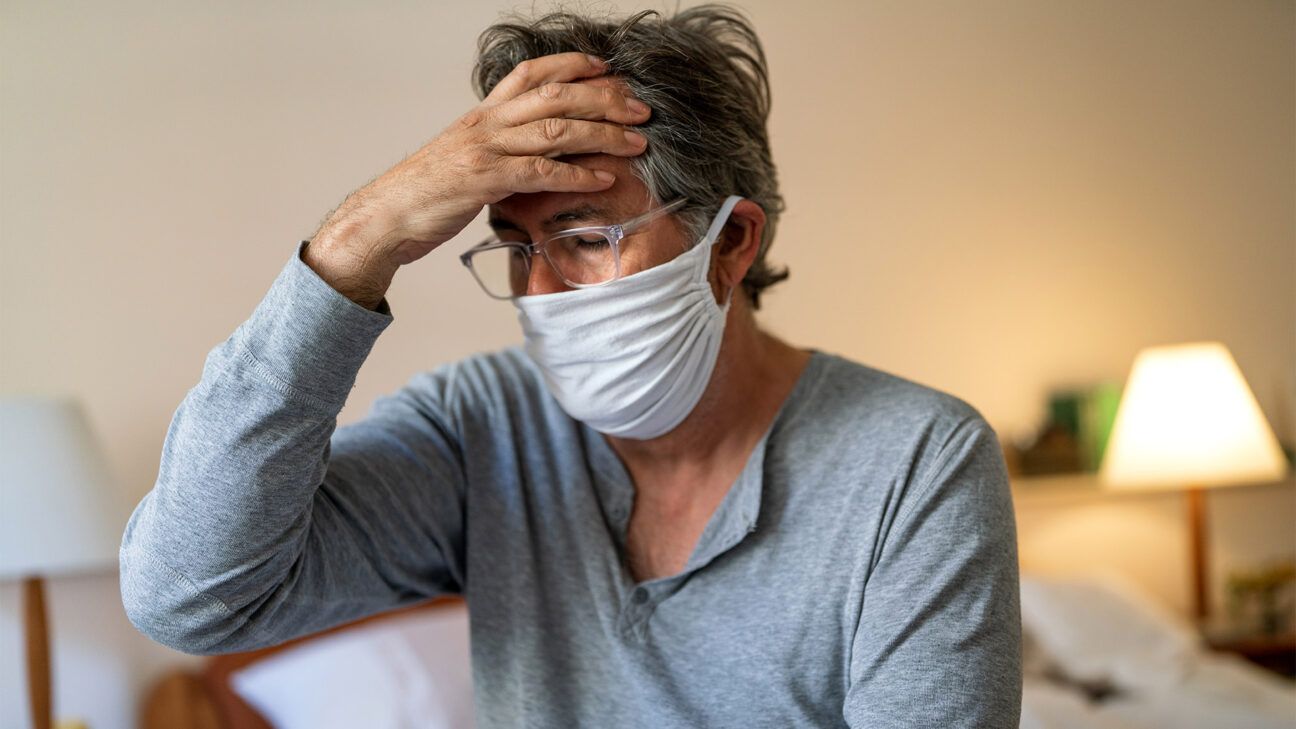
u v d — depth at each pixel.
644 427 1.11
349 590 1.09
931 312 3.86
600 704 1.10
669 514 1.15
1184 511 4.11
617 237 1.04
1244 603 3.91
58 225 2.96
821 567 1.07
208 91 3.06
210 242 3.04
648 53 1.07
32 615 2.43
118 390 2.98
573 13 1.16
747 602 1.08
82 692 2.90
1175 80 4.14
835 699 1.07
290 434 0.94
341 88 3.15
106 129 2.99
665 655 1.09
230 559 0.95
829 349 3.76
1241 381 3.76
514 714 1.12
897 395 1.13
